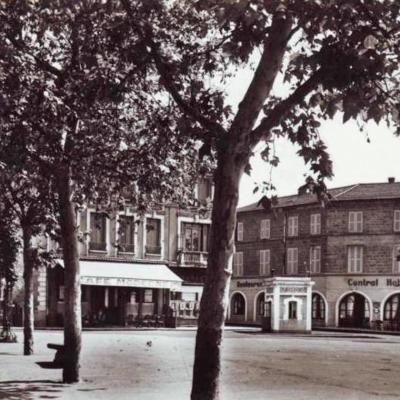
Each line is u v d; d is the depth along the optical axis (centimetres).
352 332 5225
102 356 2150
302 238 5997
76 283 1431
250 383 1580
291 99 917
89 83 1211
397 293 5497
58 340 2872
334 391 1470
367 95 901
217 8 776
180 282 4691
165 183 1591
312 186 1066
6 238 2433
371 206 5672
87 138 1373
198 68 1141
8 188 2019
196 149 1490
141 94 1441
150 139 1499
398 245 5531
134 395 1300
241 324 6241
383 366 2142
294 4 792
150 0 1018
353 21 848
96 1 1117
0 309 4106
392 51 898
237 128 924
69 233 1407
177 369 1800
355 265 5684
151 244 4834
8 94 1080
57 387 1368
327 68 855
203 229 5116
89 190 1605
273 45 896
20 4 1122
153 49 1036
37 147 1206
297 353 2617
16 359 1948
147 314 4719
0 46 1072
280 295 4300
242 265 6488
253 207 6506
